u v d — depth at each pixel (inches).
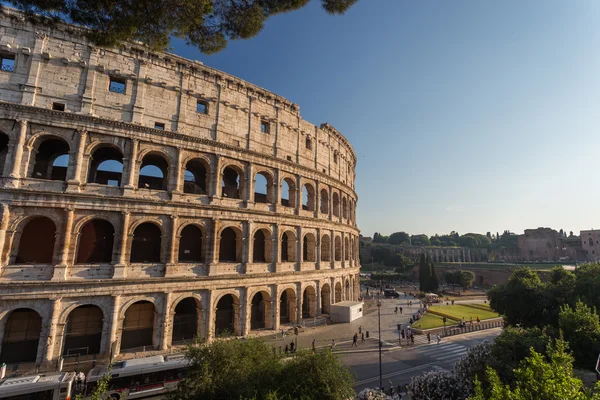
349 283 3051.2
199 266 1822.1
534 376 591.8
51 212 1514.5
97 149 1846.7
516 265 6437.0
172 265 1728.6
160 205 1732.3
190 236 2007.9
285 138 2385.6
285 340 1987.0
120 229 1632.6
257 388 869.2
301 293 2315.5
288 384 900.0
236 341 1116.5
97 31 877.8
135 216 1683.1
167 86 1883.6
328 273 2605.8
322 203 2817.4
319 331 2253.9
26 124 1518.2
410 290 5285.4
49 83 1592.0
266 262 2142.0
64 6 805.9
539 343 1177.4
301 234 2365.9
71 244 1533.0
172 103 1889.8
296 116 2500.0
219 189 1955.0
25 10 817.5
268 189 2257.6
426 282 4909.0
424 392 1167.0
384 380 1565.0
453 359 1881.2
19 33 1571.1
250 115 2190.0
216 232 1889.8
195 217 1849.2
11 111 1494.8
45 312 1440.7
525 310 2012.8
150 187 2032.5
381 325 2561.5
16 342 1505.9
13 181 1456.7
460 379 1177.4
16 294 1396.4
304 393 871.1
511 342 1196.5
